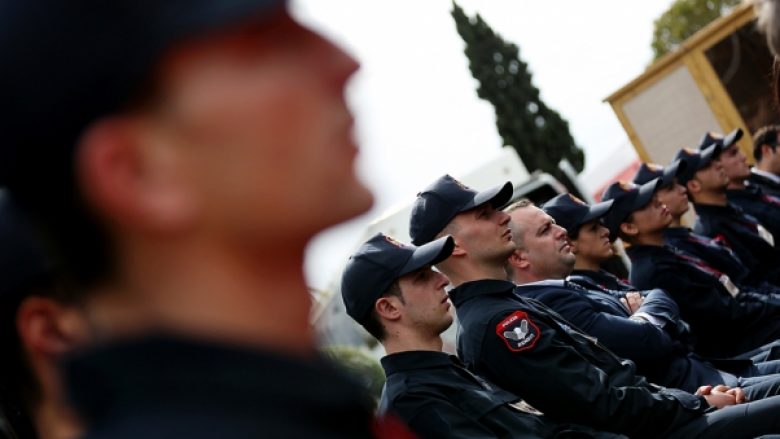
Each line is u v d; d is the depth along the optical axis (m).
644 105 10.83
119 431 0.57
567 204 6.06
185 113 0.59
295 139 0.62
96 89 0.58
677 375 4.84
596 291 5.56
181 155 0.60
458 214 4.40
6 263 1.14
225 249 0.61
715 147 7.70
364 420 0.66
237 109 0.60
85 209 0.60
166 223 0.60
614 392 3.92
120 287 0.62
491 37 25.83
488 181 10.23
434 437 3.51
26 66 0.57
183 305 0.62
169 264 0.62
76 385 0.60
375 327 3.91
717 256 6.96
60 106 0.57
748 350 6.09
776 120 10.13
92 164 0.59
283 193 0.61
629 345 4.77
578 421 3.92
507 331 4.01
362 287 3.91
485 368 4.06
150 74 0.59
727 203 7.76
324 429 0.62
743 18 10.13
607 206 6.00
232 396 0.59
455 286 4.38
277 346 0.63
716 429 3.94
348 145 0.64
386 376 3.82
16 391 1.40
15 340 1.24
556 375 3.91
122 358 0.59
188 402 0.58
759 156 9.65
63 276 0.65
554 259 5.25
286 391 0.61
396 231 9.03
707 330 6.16
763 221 8.28
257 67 0.61
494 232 4.39
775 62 1.64
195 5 0.58
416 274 3.89
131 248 0.61
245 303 0.62
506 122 25.45
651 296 5.27
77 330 0.67
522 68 25.83
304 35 0.63
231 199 0.60
